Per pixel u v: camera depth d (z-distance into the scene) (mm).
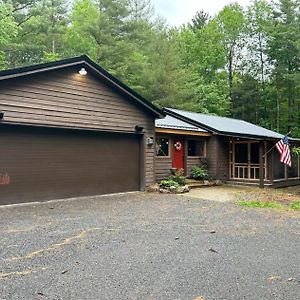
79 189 10195
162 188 12023
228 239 5785
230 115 30016
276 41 27500
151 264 4434
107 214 7832
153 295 3498
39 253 4836
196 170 14812
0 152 8477
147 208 8750
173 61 26812
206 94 29203
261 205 9484
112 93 10969
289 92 27297
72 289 3619
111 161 11133
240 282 3875
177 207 8977
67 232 6047
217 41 33344
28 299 3367
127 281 3854
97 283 3787
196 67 32156
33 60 25156
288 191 13828
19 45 21844
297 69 26953
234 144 16094
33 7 24078
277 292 3613
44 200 9344
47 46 25344
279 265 4473
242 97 29422
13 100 8477
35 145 9172
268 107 29312
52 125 9297
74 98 9859
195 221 7230
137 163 12008
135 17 28516
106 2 25469
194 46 33406
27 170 8984
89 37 25688
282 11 27375
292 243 5570
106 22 25016
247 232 6320
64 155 9836
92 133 10578
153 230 6336
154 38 27781
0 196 8484
